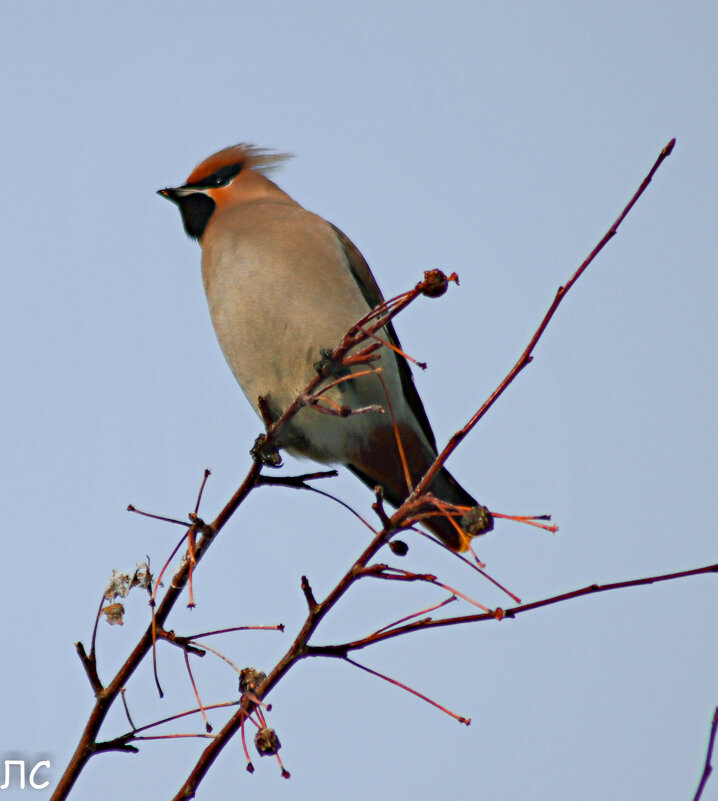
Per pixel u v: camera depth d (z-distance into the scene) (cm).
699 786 459
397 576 569
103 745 602
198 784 564
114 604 616
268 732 564
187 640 615
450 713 581
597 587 538
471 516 545
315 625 582
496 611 547
